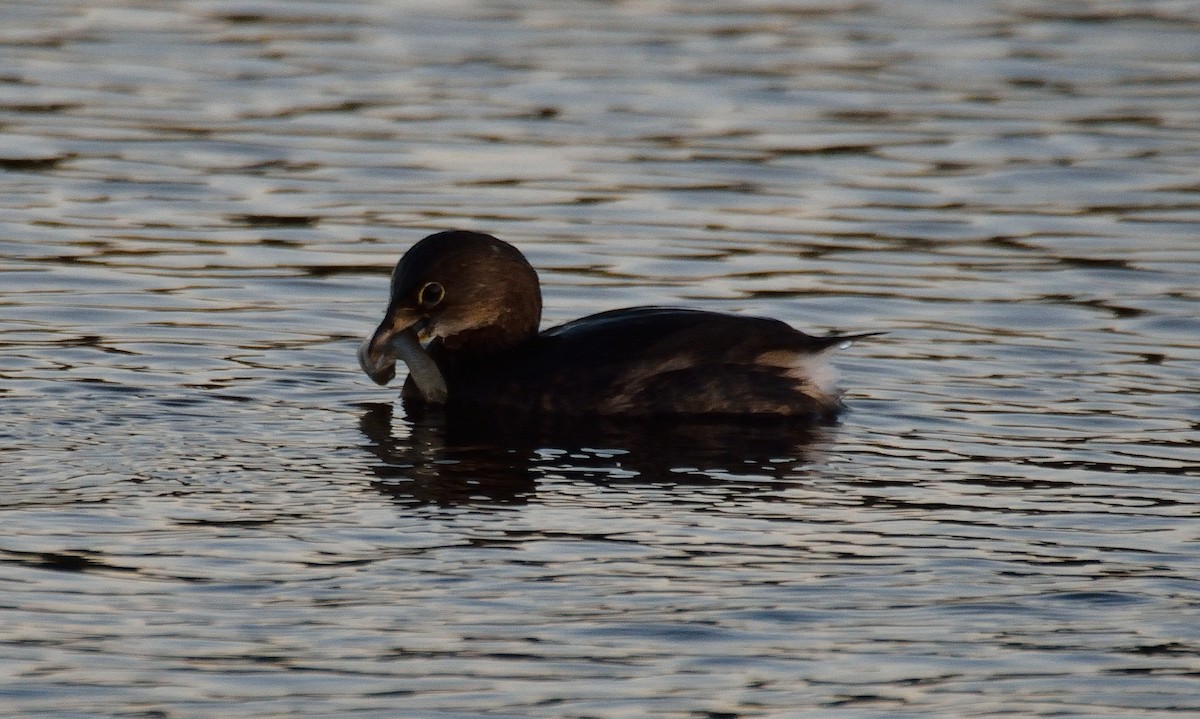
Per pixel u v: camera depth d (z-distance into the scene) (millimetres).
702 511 11453
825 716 8609
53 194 20266
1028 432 13375
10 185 20547
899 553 10695
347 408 13891
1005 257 18734
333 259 18266
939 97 25203
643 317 14500
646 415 13930
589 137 23125
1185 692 8898
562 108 24391
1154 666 9172
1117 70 26766
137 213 19688
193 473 11945
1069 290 17594
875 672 9070
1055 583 10234
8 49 26641
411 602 9805
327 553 10500
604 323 14555
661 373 14008
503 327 14758
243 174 21297
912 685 8930
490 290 14664
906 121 24047
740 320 14391
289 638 9344
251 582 10031
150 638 9297
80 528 10766
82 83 24984
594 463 12594
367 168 21609
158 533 10742
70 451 12289
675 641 9383
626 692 8812
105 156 21781
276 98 24547
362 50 27281
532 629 9500
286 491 11656
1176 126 23828
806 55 27516
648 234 19375
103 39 27516
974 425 13578
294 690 8773
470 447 12938
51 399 13555
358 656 9148
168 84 25094
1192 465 12516
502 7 30625
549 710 8617
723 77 26125
